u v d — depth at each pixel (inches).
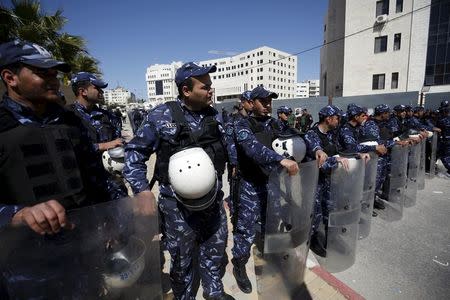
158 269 52.7
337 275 108.5
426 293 97.2
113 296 47.5
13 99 49.9
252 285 98.2
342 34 979.9
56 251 41.0
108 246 45.6
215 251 80.4
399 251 125.2
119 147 108.6
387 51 829.8
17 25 284.7
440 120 252.8
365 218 134.4
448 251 124.8
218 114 79.4
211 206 76.5
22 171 47.4
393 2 800.3
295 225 78.7
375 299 94.8
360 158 105.7
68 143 56.2
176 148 69.5
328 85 1149.7
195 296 92.3
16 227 38.1
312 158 107.0
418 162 175.5
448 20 733.9
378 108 188.4
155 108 71.7
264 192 97.0
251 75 3021.7
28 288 40.1
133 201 48.9
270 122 108.5
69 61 333.7
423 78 786.8
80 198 56.0
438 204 181.5
